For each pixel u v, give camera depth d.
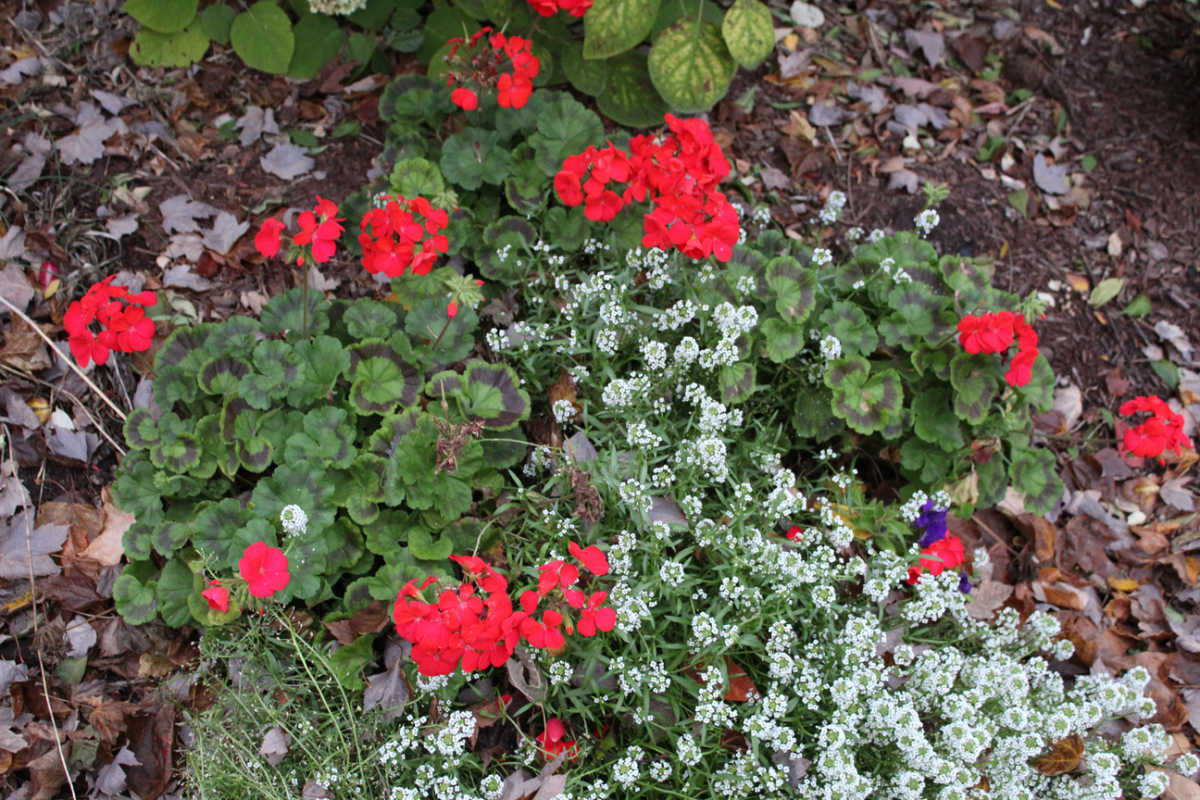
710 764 1.23
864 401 1.38
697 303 1.39
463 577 1.29
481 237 1.47
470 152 1.48
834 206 1.53
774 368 1.43
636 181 1.35
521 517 1.32
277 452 1.30
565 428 1.39
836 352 1.36
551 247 1.45
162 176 1.51
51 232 1.45
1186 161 1.72
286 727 1.18
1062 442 1.55
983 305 1.42
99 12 1.58
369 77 1.61
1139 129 1.74
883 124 1.70
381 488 1.29
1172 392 1.59
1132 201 1.69
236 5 1.59
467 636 1.10
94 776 1.22
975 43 1.78
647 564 1.27
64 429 1.35
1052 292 1.62
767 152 1.65
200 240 1.47
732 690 1.26
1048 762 1.26
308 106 1.59
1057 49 1.79
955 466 1.41
